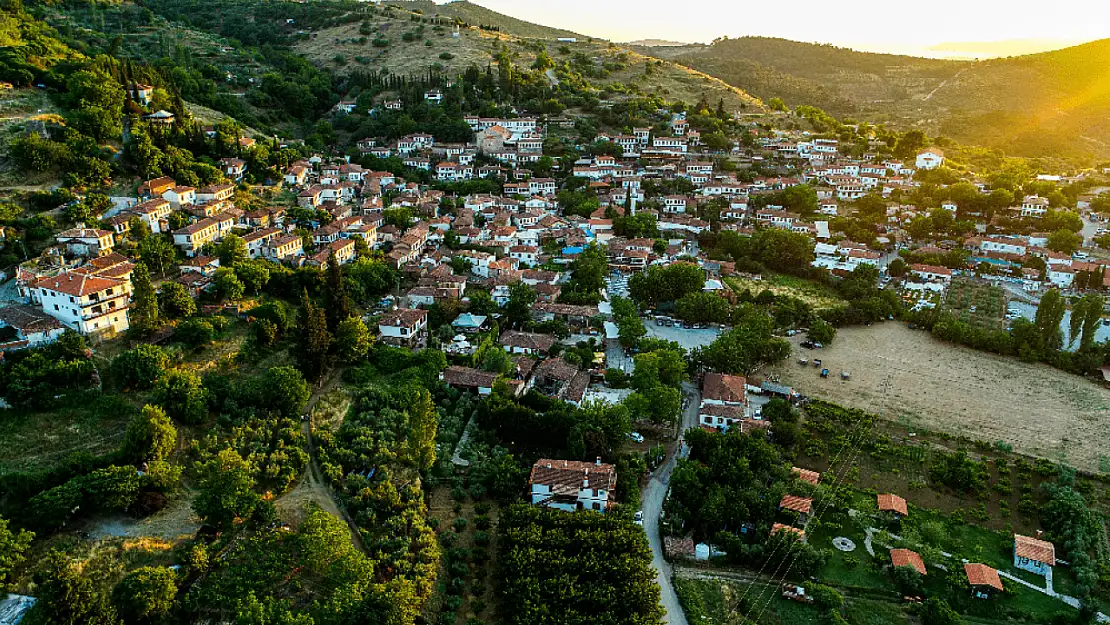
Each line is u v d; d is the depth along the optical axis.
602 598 80.62
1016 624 85.38
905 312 179.12
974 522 102.69
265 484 95.56
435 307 156.00
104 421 98.31
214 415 106.56
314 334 119.44
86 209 147.38
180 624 73.19
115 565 77.56
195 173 185.50
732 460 108.69
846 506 103.94
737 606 86.94
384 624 73.94
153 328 116.56
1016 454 119.12
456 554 90.25
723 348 142.62
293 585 79.38
